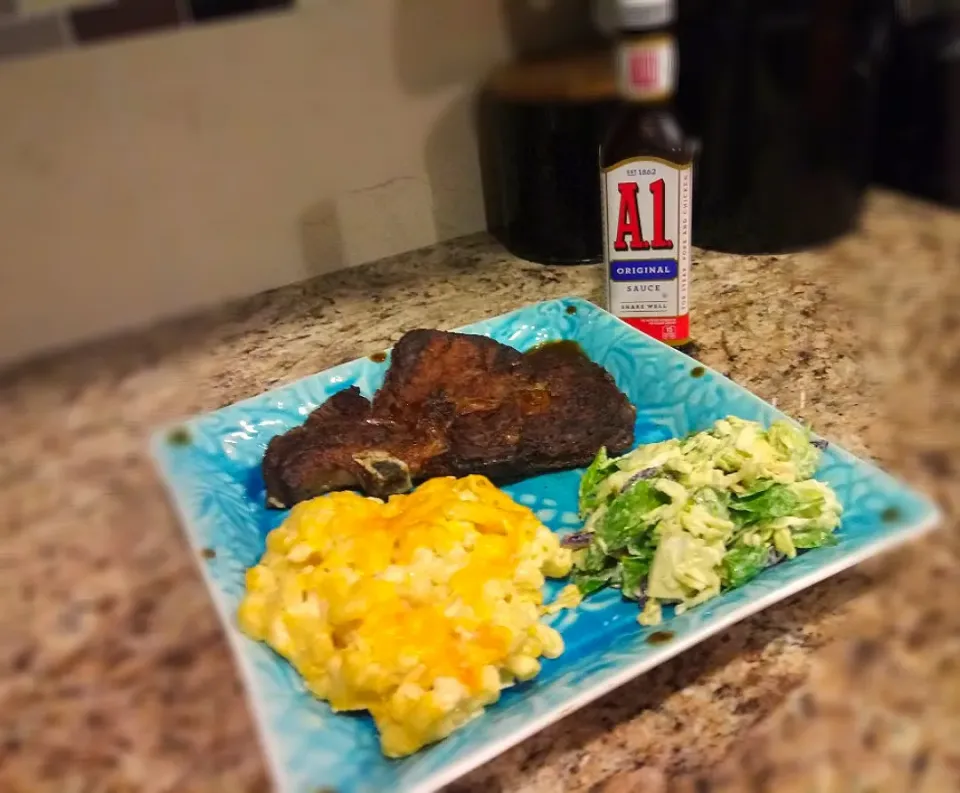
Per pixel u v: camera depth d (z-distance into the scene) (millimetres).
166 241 670
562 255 964
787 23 690
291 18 766
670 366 722
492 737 429
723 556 534
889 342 614
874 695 427
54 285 593
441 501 568
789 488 553
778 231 800
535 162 910
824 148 707
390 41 866
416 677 460
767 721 436
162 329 704
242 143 747
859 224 688
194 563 548
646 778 424
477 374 721
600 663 480
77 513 542
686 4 744
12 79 535
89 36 565
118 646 483
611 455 688
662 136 688
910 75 650
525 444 670
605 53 941
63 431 579
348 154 890
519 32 953
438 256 1000
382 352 795
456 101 951
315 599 514
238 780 426
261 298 847
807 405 640
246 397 748
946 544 505
